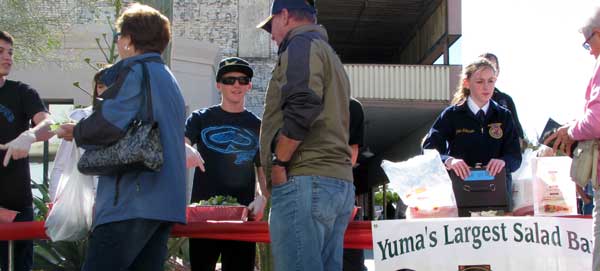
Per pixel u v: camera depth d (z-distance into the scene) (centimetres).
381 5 2134
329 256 321
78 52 1044
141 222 298
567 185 397
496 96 508
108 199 301
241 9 1319
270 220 319
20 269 418
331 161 311
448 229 384
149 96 305
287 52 308
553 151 397
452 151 445
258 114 1299
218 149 445
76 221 348
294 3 323
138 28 318
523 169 424
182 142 318
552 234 386
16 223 368
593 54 359
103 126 294
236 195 442
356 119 425
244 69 452
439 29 2047
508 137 440
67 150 382
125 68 307
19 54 869
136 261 311
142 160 294
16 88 416
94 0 982
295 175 310
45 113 416
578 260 384
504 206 407
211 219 393
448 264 381
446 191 400
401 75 1955
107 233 298
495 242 385
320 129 311
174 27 1304
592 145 350
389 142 2575
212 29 1313
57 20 934
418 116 2067
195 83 1062
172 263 607
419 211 398
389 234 382
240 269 442
